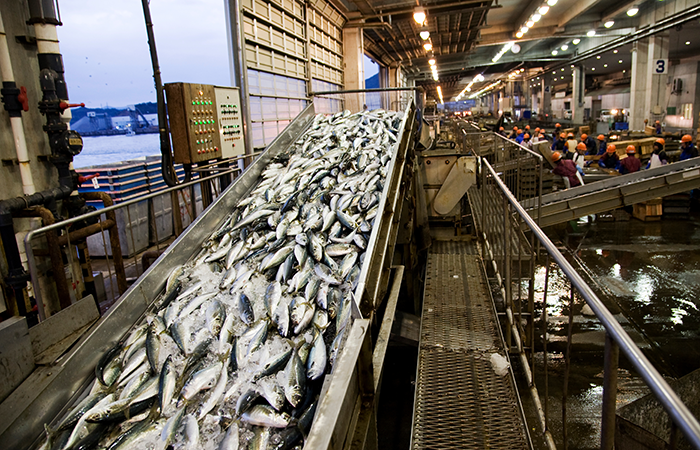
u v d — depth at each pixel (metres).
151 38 6.02
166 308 3.52
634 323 6.32
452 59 38.81
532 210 8.70
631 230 11.23
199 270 3.99
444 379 2.93
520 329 3.36
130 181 7.76
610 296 7.26
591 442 3.92
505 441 2.40
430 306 3.94
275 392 2.45
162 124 6.23
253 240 4.29
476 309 3.85
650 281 7.80
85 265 5.41
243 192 5.63
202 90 6.66
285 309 3.15
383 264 3.44
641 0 23.36
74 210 5.43
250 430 2.31
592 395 4.65
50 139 5.09
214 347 2.95
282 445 2.20
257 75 9.66
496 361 3.06
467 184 7.95
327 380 2.01
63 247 5.32
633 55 29.17
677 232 10.80
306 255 3.83
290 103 11.92
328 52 16.20
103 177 7.34
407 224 5.66
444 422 2.55
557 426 4.17
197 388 2.62
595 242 10.35
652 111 27.83
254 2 9.19
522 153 10.38
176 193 6.41
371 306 2.69
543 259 9.34
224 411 2.46
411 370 5.48
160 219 8.38
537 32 30.30
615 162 15.82
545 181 12.08
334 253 3.81
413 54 32.28
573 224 12.05
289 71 11.80
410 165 6.27
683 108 36.50
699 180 8.82
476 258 5.13
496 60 41.50
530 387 2.90
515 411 2.62
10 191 4.67
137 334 3.25
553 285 7.81
